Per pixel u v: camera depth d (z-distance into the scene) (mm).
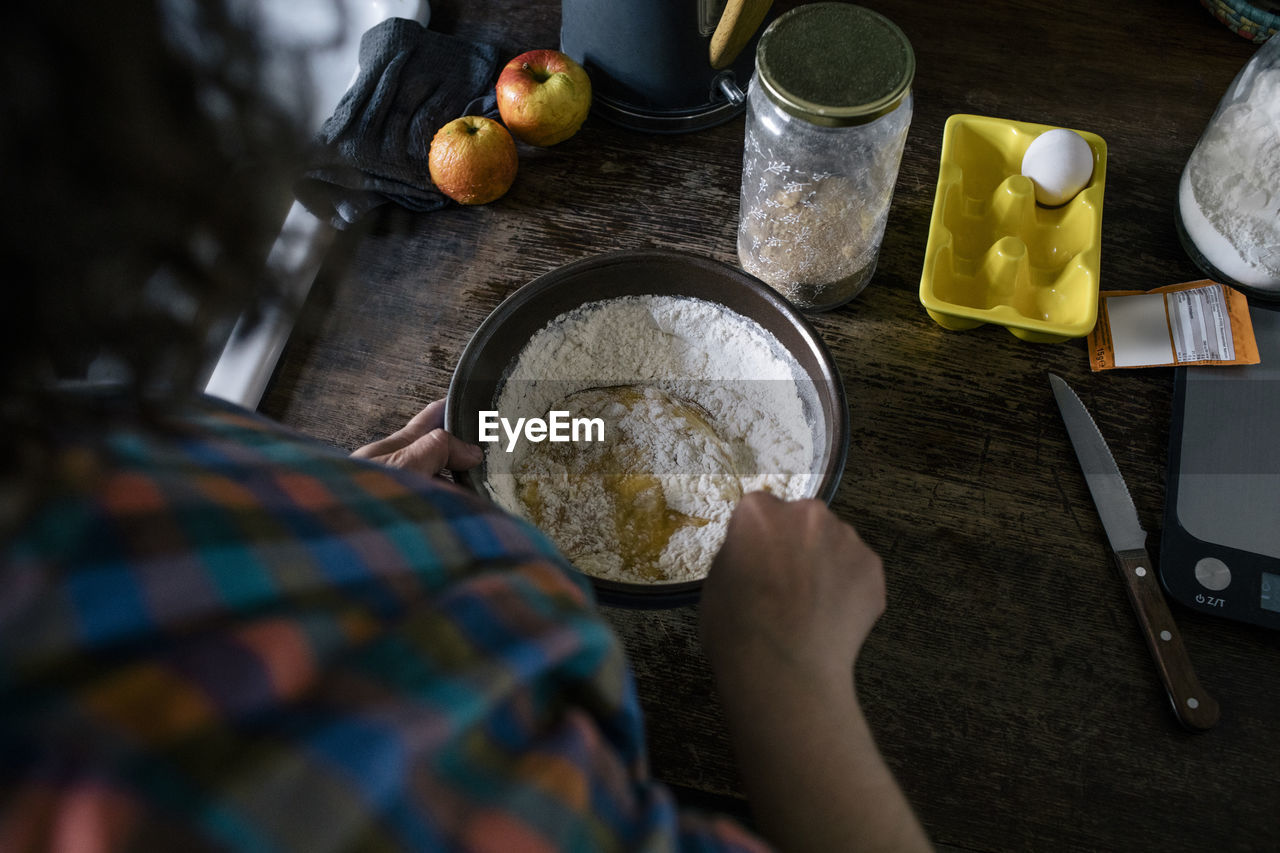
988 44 936
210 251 306
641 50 859
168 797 260
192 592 307
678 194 894
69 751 257
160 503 320
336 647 335
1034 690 736
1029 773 716
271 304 345
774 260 819
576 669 422
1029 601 759
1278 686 729
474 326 852
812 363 733
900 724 730
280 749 288
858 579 581
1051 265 845
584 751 389
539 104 855
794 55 705
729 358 790
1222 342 795
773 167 775
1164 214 868
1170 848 698
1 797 250
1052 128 838
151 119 268
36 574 281
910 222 879
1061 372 821
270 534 349
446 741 331
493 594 408
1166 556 750
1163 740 721
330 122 885
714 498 742
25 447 260
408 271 869
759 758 540
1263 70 806
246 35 298
